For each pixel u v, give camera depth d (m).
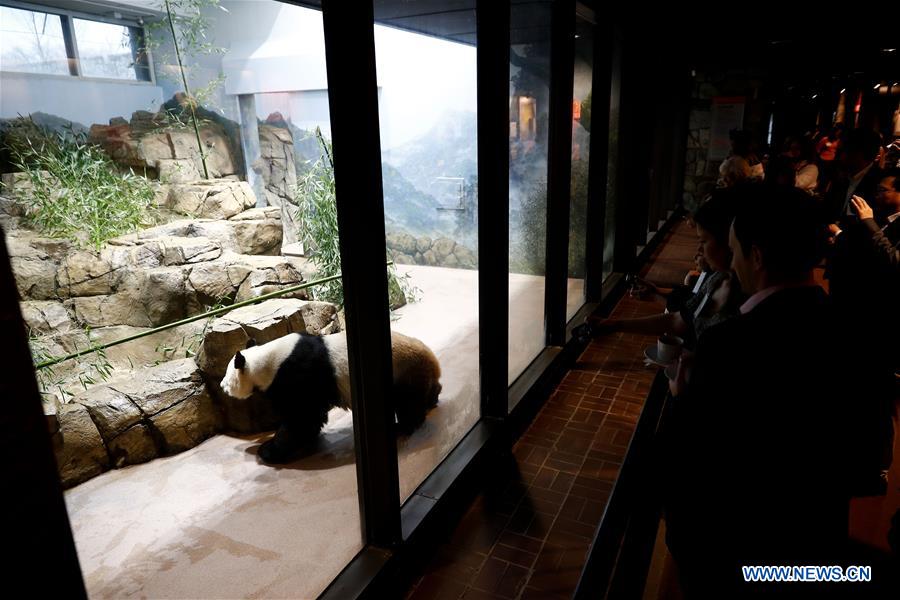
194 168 5.54
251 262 4.91
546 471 3.25
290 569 2.55
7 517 0.79
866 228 3.40
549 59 4.11
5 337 0.76
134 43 4.79
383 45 2.82
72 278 4.12
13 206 4.04
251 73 5.36
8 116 3.81
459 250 4.01
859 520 2.57
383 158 3.10
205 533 2.82
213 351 3.76
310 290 5.02
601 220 5.35
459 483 2.90
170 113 5.28
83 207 4.28
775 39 8.32
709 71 10.64
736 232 1.47
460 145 3.46
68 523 0.88
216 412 3.87
